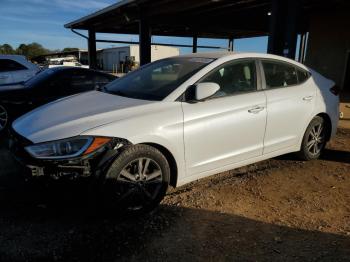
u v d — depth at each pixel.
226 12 15.84
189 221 3.48
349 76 17.09
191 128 3.75
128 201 3.47
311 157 5.31
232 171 4.93
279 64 4.74
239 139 4.17
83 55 70.88
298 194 4.17
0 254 2.90
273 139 4.59
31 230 3.27
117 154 3.35
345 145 6.35
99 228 3.32
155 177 3.61
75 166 3.18
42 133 3.32
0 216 3.52
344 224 3.47
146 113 3.56
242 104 4.15
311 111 4.97
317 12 18.05
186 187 4.35
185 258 2.88
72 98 4.39
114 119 3.44
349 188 4.38
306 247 3.06
